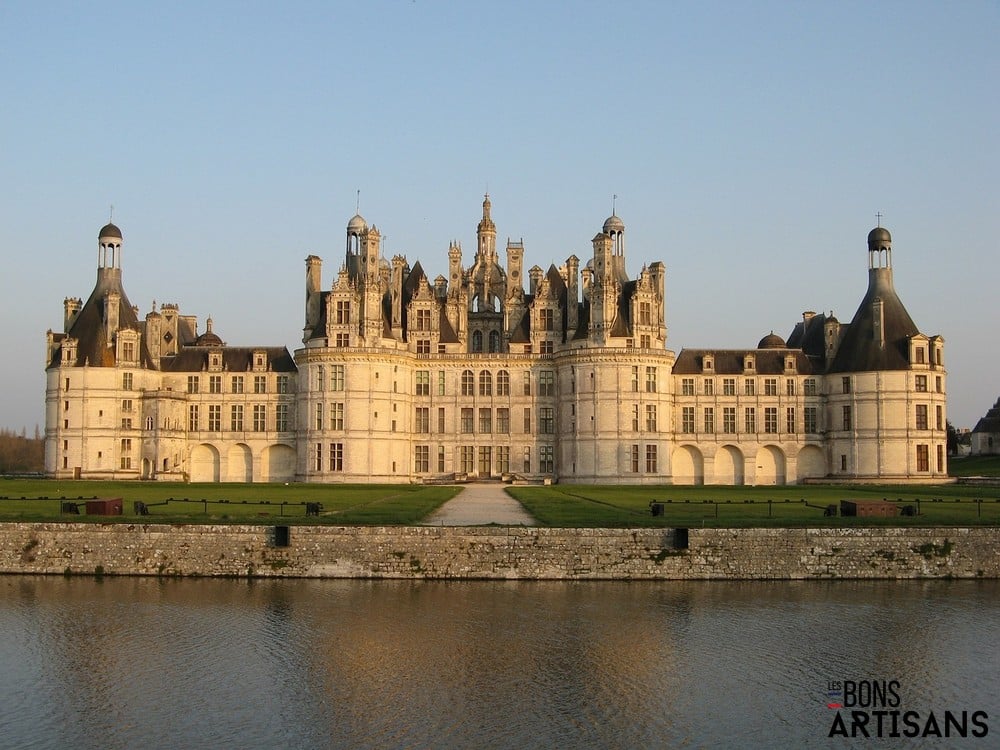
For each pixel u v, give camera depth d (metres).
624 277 166.88
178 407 164.25
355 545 75.50
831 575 75.12
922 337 155.75
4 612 65.94
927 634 61.28
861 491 124.06
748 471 163.12
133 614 65.31
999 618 64.75
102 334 161.62
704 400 164.62
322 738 46.44
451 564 75.06
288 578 75.31
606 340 155.00
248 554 76.00
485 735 46.66
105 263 167.00
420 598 69.31
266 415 166.38
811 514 85.25
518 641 59.75
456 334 166.50
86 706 50.28
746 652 57.94
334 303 156.75
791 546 75.44
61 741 46.16
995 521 78.31
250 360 168.00
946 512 86.19
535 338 164.38
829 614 65.50
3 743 45.91
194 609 66.50
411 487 140.88
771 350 166.50
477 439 163.00
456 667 55.41
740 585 73.50
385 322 160.88
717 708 49.91
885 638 60.53
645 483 152.88
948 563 75.62
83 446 158.50
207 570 76.06
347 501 101.06
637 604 67.88
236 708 49.84
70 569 76.81
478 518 83.69
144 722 48.25
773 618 64.62
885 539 75.75
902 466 154.12
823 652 58.06
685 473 165.62
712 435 164.00
